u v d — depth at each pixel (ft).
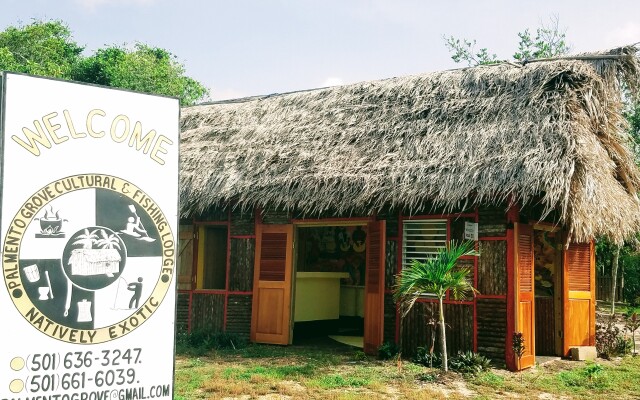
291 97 45.93
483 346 31.94
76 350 14.96
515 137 32.55
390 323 34.99
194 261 42.11
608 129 36.94
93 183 15.47
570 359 36.11
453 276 29.68
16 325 14.30
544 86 34.71
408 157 35.06
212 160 42.42
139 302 15.87
